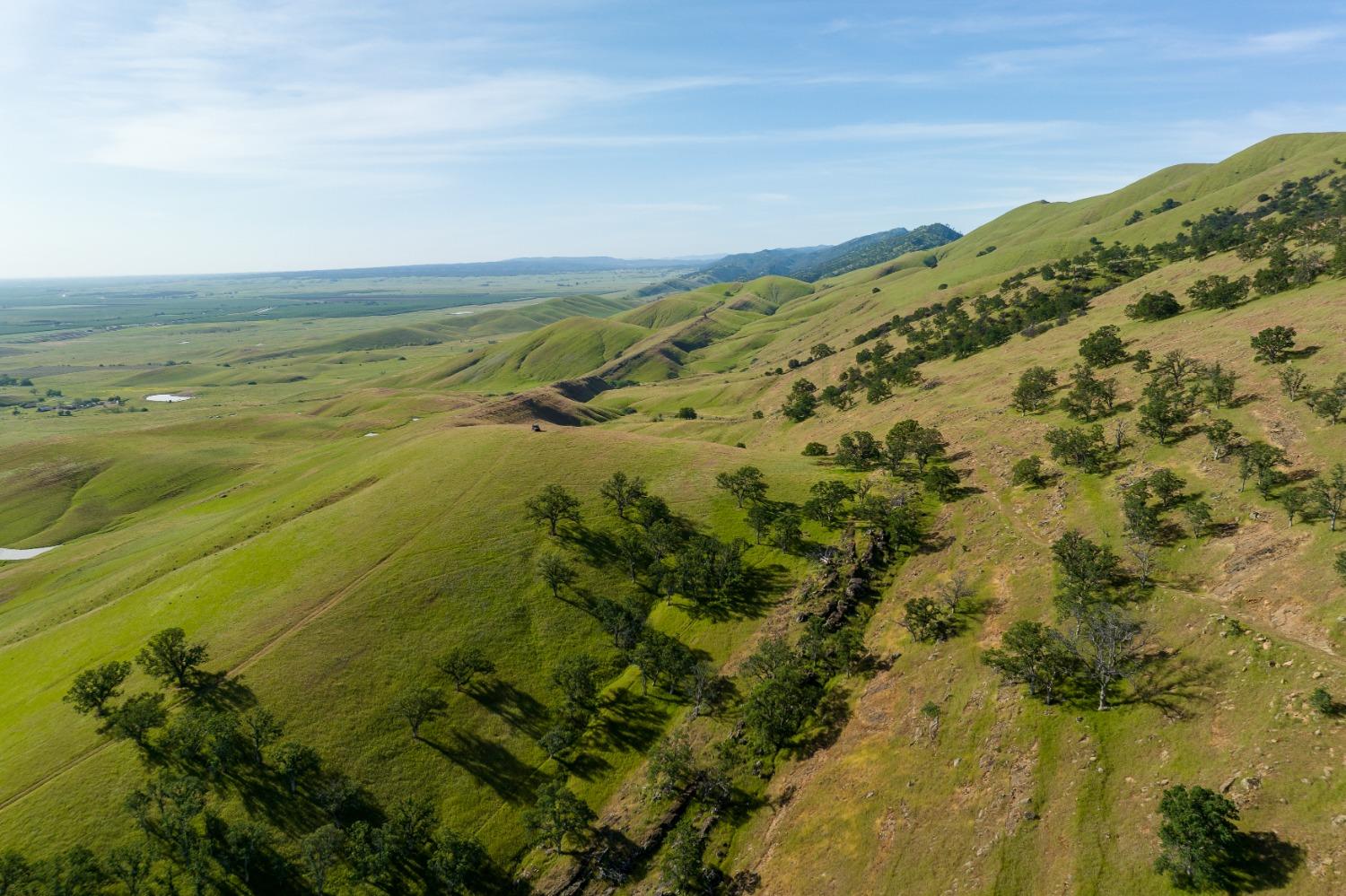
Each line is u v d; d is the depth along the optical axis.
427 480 126.38
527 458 133.00
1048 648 66.75
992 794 58.69
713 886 64.44
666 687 87.50
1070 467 99.38
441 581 99.19
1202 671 58.62
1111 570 76.25
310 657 84.69
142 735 72.69
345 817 68.56
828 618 91.56
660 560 106.31
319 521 116.19
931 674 75.56
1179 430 93.50
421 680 84.31
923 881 54.72
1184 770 51.88
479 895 65.56
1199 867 43.38
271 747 72.81
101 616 100.25
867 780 66.56
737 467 131.62
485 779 75.50
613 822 71.50
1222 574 68.12
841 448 133.12
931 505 107.31
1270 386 91.12
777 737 75.50
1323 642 55.06
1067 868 49.97
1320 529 64.62
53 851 61.56
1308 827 43.16
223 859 61.81
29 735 76.00
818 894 58.47
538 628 94.69
